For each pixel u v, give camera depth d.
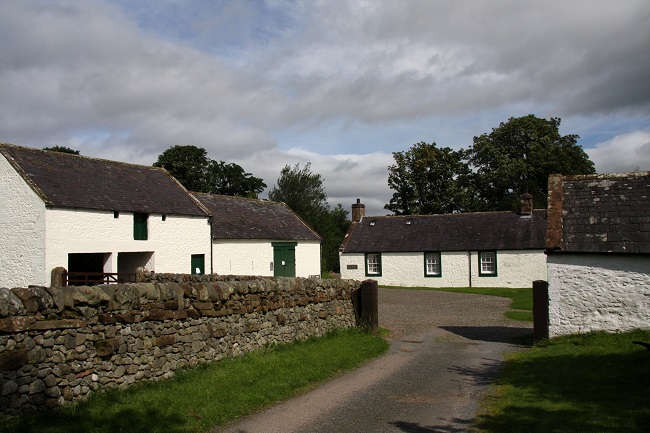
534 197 51.19
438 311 22.56
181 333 9.20
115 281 21.62
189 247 27.89
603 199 14.36
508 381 9.66
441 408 8.05
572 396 8.18
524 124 56.25
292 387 9.20
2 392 6.18
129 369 8.04
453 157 56.84
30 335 6.59
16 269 21.59
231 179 61.97
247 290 11.17
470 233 38.78
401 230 41.41
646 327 12.61
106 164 27.52
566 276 13.40
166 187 29.11
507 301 26.78
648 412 7.03
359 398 8.70
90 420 6.49
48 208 21.16
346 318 15.67
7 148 22.94
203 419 7.12
